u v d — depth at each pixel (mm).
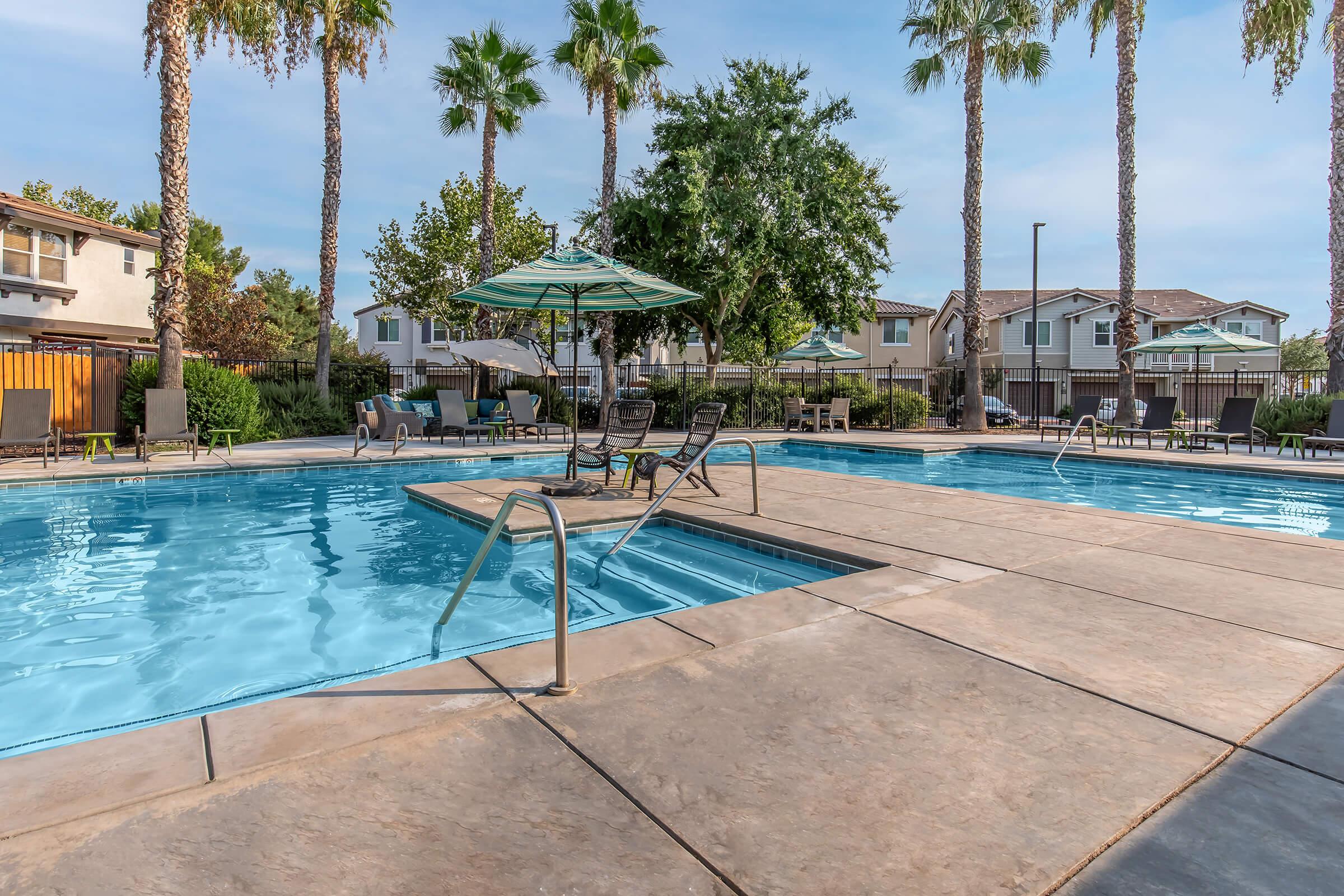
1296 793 1921
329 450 13031
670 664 2865
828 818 1822
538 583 4898
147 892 1529
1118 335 17828
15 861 1629
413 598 4625
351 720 2377
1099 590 3936
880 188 23156
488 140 20078
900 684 2672
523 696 2572
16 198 19359
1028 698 2545
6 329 19078
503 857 1669
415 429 13094
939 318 42438
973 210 19141
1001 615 3494
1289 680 2701
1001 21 18156
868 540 5258
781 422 21219
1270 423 15414
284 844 1706
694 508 6621
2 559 5566
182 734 2271
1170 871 1601
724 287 20594
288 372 18609
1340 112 14539
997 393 28297
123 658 3625
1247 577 4191
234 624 4113
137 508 7762
